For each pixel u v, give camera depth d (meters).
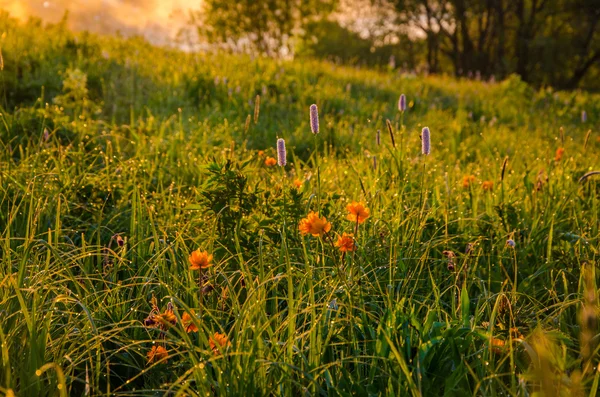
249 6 24.12
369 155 5.57
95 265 3.61
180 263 3.31
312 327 2.43
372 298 2.96
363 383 2.45
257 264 3.28
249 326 2.40
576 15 37.84
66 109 7.18
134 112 8.23
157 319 2.47
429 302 3.15
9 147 4.83
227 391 2.24
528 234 4.22
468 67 40.12
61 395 2.04
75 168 4.78
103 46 12.66
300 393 2.39
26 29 12.29
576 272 3.63
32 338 2.26
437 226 4.08
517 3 38.16
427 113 11.26
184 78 10.68
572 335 2.87
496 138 9.10
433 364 2.49
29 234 3.53
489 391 2.35
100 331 2.82
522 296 3.36
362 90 13.41
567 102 14.95
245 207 3.53
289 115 9.51
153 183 4.97
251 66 13.24
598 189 5.19
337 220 3.77
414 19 39.59
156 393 2.44
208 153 5.83
